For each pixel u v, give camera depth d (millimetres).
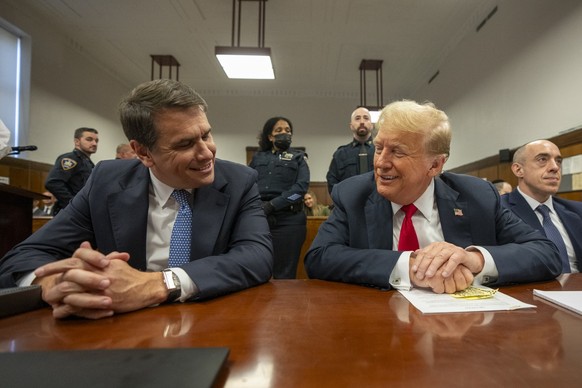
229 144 7406
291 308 688
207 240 996
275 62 5883
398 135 952
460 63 4918
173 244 1011
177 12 4430
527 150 1994
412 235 1068
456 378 389
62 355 416
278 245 2541
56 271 647
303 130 7453
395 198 1044
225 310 675
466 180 1179
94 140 3693
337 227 1153
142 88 878
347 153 3211
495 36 3967
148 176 1057
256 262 911
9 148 2129
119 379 353
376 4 4207
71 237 1014
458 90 4977
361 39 5055
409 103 996
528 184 1983
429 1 4141
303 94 7426
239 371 409
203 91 7387
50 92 4625
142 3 4242
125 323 598
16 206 2027
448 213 1078
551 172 1900
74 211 1047
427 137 947
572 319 602
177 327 574
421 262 826
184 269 765
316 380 386
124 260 718
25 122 4199
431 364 425
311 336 526
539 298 757
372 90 7203
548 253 959
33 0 4160
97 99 5785
